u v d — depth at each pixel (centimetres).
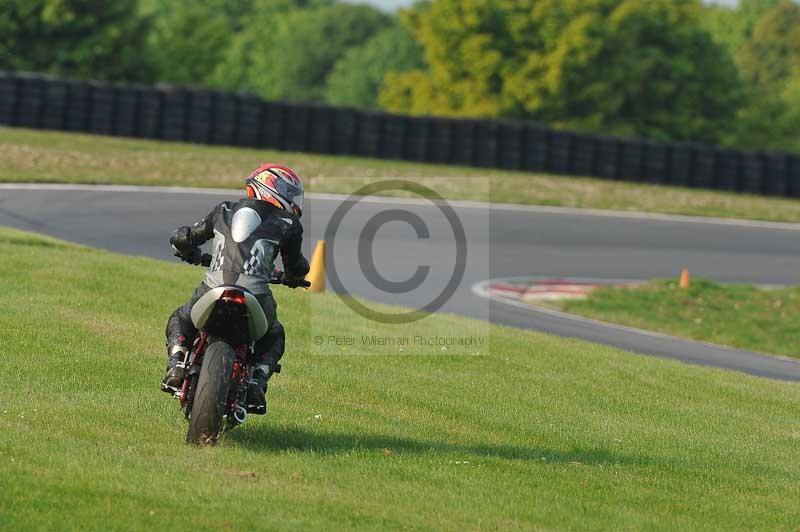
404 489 2314
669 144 14450
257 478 2261
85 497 1995
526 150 14112
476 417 3173
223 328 2494
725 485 2698
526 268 8906
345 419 2969
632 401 3716
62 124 13025
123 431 2553
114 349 3528
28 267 4944
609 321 7281
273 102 13588
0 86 12812
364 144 13788
